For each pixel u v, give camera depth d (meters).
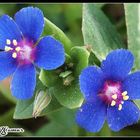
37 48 0.09
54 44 0.09
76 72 0.10
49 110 0.10
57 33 0.10
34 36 0.10
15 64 0.10
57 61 0.09
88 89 0.09
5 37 0.10
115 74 0.09
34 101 0.10
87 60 0.10
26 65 0.09
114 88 0.09
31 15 0.09
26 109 0.10
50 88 0.10
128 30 0.12
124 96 0.09
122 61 0.09
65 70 0.10
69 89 0.10
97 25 0.11
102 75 0.09
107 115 0.09
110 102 0.09
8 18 0.10
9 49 0.10
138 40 0.12
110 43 0.11
